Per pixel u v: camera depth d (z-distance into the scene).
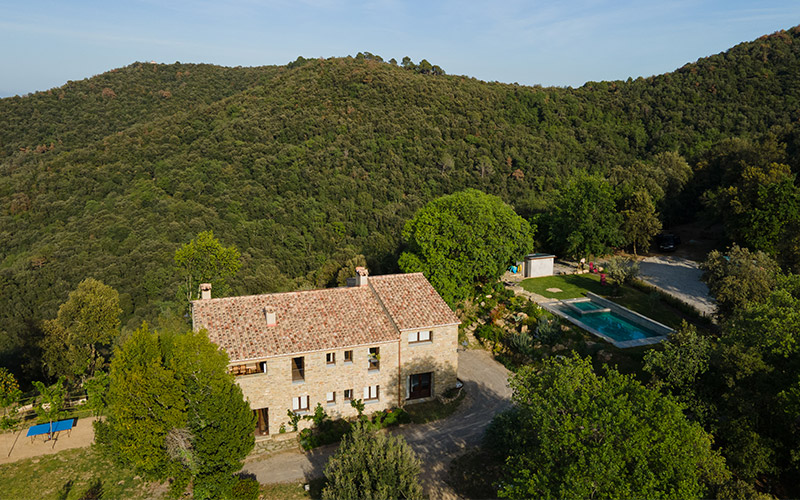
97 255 66.38
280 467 28.58
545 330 40.41
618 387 22.23
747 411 24.42
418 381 35.47
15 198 75.88
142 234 69.62
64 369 45.06
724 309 38.22
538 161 91.00
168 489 27.11
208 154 86.81
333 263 65.12
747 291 36.22
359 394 32.97
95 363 48.38
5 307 59.84
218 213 76.00
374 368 33.44
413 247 50.25
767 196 50.88
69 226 71.81
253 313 33.09
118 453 25.58
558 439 19.94
